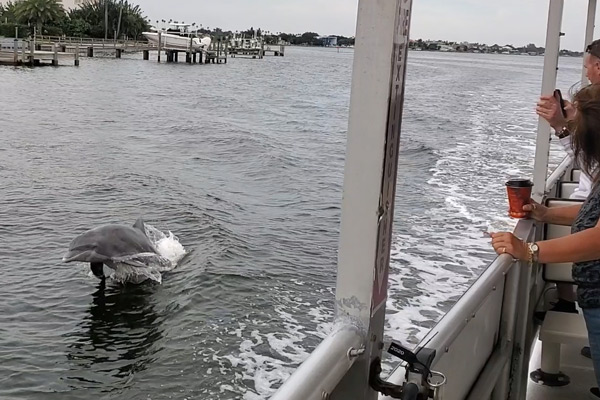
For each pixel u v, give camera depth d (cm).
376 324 136
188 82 6162
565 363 371
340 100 5000
